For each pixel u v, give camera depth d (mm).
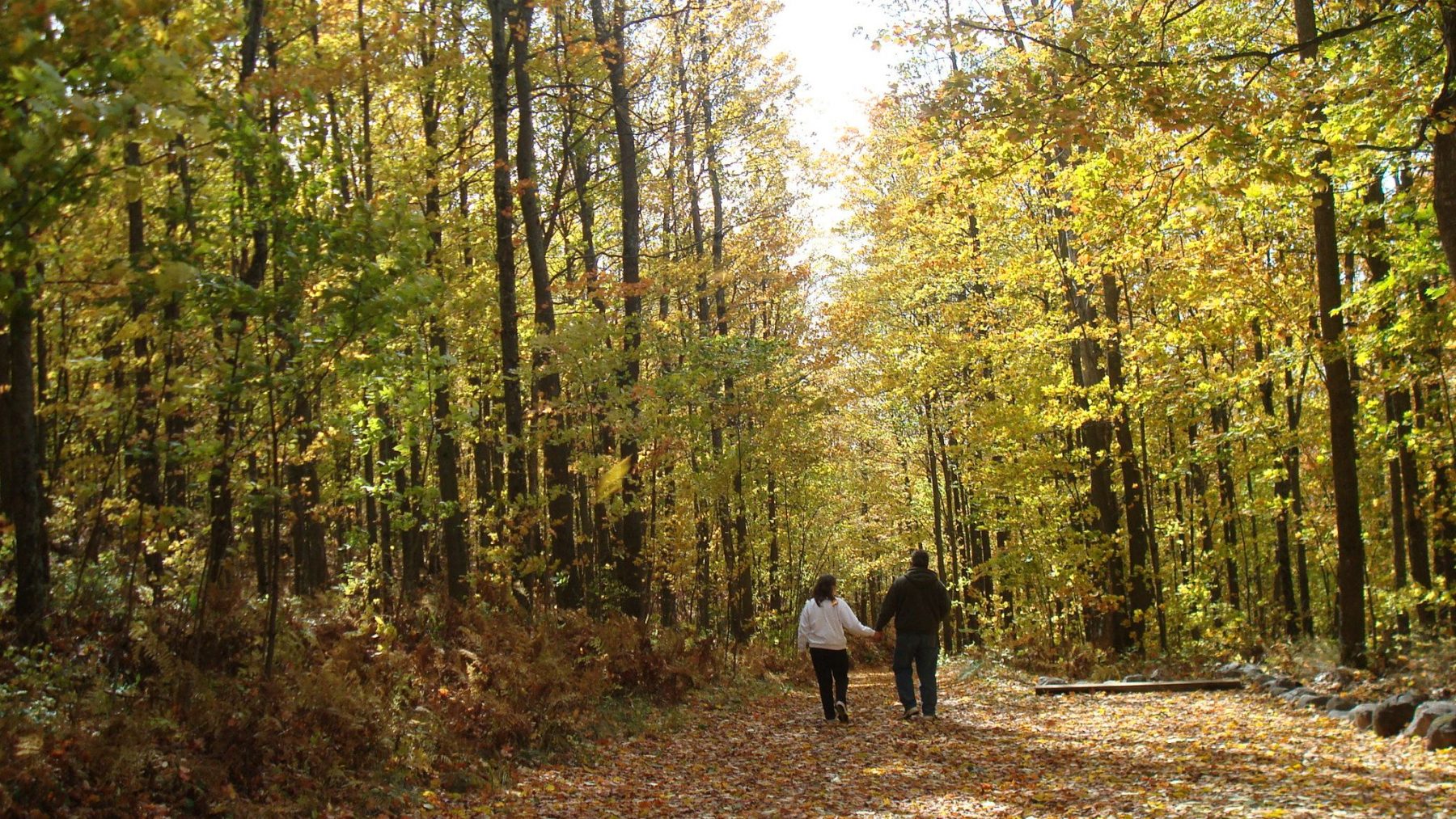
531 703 9703
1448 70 8695
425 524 14906
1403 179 13984
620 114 17922
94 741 6289
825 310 21141
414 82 14469
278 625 9586
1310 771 7035
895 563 35000
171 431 8656
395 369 11242
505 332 14336
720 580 22141
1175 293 15461
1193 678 13484
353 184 13805
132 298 7418
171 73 5316
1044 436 20625
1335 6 11469
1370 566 19500
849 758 9188
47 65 4578
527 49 15633
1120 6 10266
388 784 7609
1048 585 20031
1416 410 14969
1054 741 9328
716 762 9375
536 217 15336
